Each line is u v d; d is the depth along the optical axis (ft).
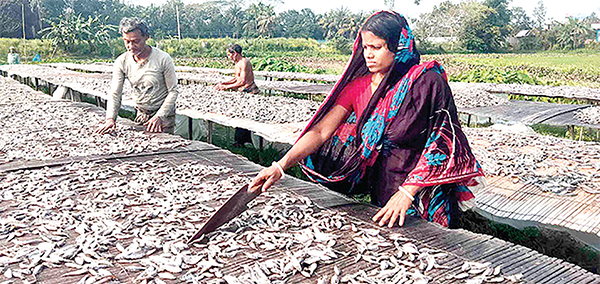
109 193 10.59
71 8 256.32
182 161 13.82
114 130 17.48
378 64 9.10
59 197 10.34
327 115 10.14
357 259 7.62
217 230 8.58
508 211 11.53
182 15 268.62
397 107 9.29
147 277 6.95
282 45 185.47
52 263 7.38
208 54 156.66
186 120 27.81
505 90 38.09
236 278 6.94
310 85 41.32
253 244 8.08
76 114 21.31
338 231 8.79
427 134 9.31
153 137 16.80
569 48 235.61
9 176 11.84
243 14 278.05
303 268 7.33
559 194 12.17
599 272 12.76
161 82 18.12
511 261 7.61
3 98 27.02
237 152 24.90
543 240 14.60
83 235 8.34
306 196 10.66
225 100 27.17
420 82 9.09
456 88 37.96
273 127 19.94
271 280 6.97
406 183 9.05
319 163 10.58
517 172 13.80
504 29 232.73
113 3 265.34
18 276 6.95
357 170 10.37
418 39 203.51
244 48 174.70
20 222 8.87
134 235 8.43
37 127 18.25
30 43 157.89
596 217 10.80
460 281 7.02
